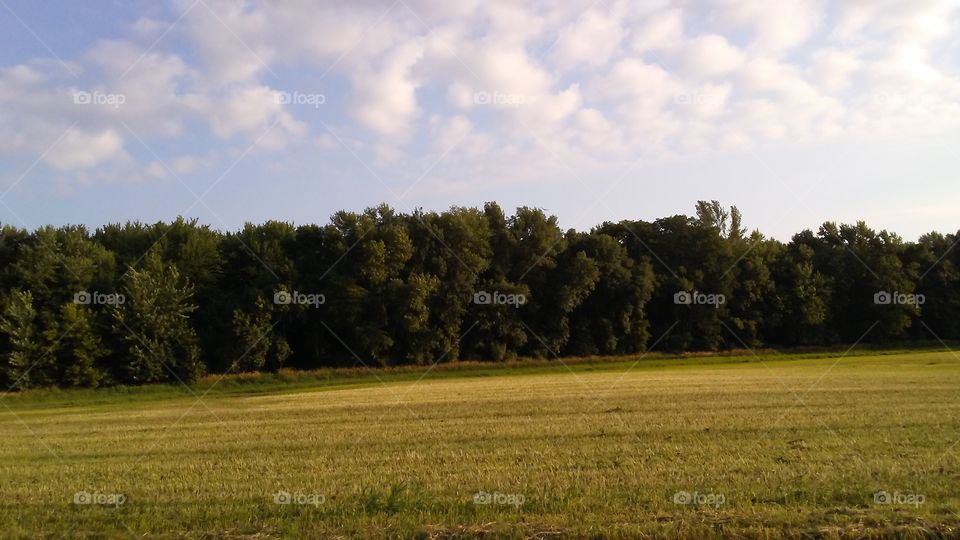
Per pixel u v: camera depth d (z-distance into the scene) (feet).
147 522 35.12
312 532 32.63
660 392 96.32
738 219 224.94
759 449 50.42
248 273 186.29
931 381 105.91
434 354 193.47
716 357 204.85
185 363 160.45
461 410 81.41
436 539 31.24
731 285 217.15
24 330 151.84
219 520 35.19
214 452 57.06
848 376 119.85
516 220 211.41
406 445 56.70
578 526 32.07
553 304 207.72
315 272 189.88
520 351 206.59
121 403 131.44
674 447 51.90
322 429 68.74
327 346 195.11
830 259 231.71
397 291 188.24
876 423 61.87
